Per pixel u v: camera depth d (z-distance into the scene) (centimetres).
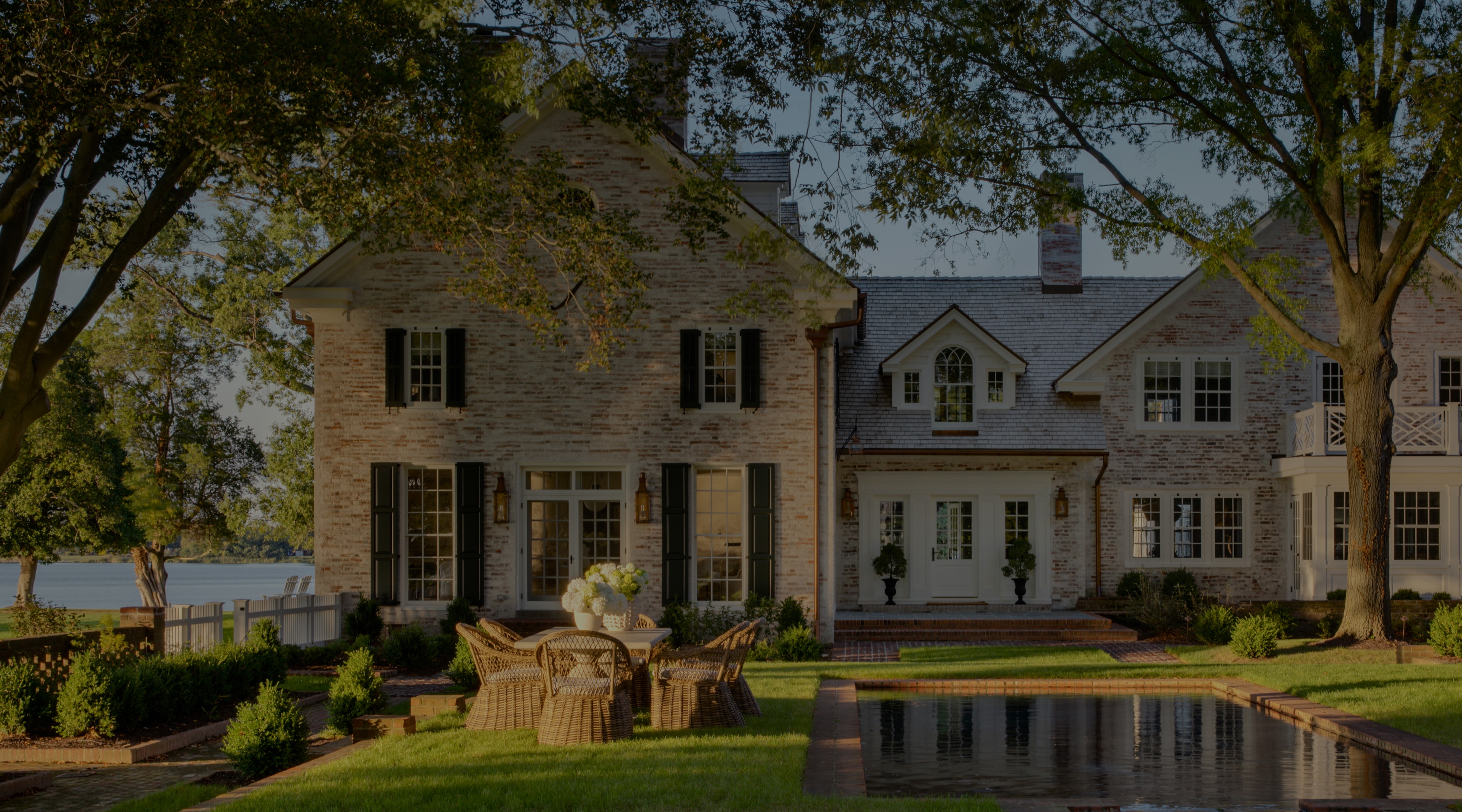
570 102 1667
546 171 1755
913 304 2852
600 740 1019
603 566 1238
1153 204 1920
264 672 1459
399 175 1563
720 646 1138
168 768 1059
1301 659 1841
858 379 2622
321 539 2108
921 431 2517
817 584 2056
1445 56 1545
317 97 1423
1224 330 2614
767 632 2014
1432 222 1706
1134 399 2612
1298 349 2128
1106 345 2580
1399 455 2442
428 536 2128
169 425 3853
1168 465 2600
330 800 793
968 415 2545
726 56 1577
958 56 1752
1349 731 1177
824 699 1366
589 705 1021
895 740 1170
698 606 2038
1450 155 1538
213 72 1343
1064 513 2530
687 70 1591
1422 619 2164
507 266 2027
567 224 2020
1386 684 1501
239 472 3975
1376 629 1923
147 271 3525
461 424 2105
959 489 2555
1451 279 2388
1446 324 2577
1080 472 2550
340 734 1175
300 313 2389
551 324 1775
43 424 3478
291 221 3341
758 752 971
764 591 2048
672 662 1135
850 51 1580
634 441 2088
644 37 1593
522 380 2102
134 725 1208
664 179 2092
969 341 2555
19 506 3500
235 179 1777
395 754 966
